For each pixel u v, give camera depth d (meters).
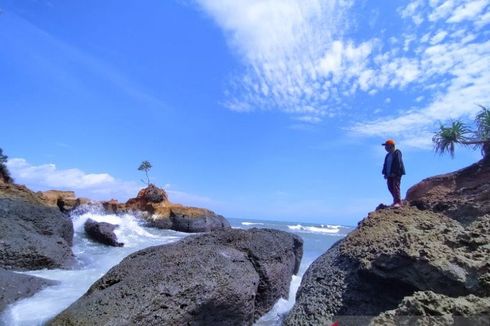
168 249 9.12
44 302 8.32
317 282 8.03
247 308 8.23
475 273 5.53
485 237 6.36
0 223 12.20
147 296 6.92
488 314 4.18
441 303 4.46
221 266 8.20
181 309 7.01
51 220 14.74
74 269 12.23
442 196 11.46
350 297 7.18
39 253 11.71
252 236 10.47
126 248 18.14
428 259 6.11
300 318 7.35
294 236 13.12
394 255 6.66
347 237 9.02
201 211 33.84
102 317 6.45
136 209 33.59
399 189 11.13
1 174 20.81
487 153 11.84
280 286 10.14
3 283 8.57
